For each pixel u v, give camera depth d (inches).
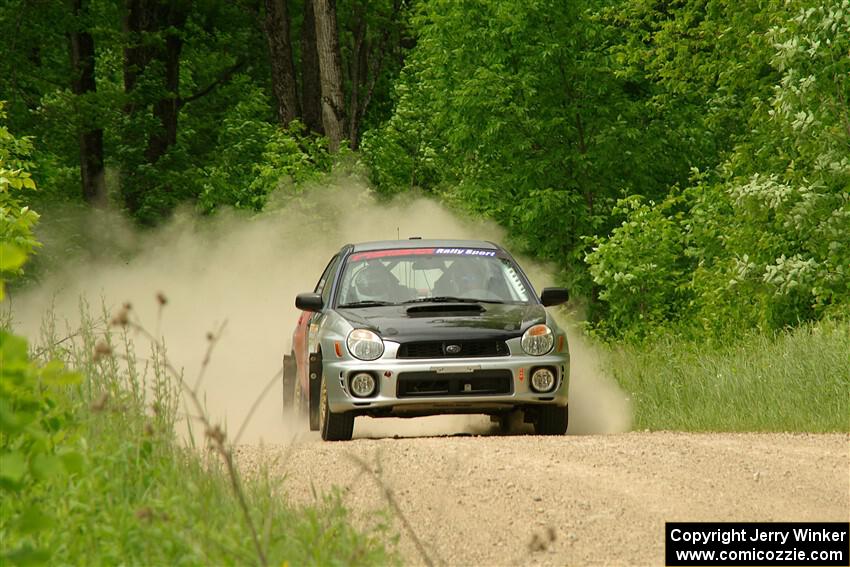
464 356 1295.5
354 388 1290.6
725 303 2329.0
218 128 4726.9
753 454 1075.3
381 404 1284.4
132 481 768.9
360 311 1373.0
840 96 2121.1
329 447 1119.0
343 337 1314.0
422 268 1450.5
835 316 2063.2
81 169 4222.4
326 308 1416.1
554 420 1333.7
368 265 1454.2
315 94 4483.3
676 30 3225.9
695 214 2699.3
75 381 657.0
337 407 1301.7
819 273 2110.0
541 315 1359.5
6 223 1520.7
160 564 618.8
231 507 757.3
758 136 2746.1
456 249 1483.8
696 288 2508.6
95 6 4468.5
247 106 4360.2
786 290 2113.7
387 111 5516.7
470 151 3378.4
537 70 3262.8
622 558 765.3
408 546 784.3
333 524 757.3
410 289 1425.9
